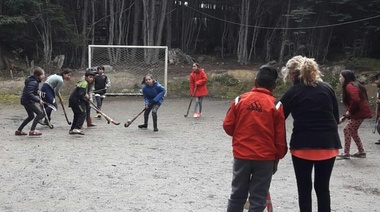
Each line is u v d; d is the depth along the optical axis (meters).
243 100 3.96
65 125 11.20
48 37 20.39
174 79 19.47
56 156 7.59
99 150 8.17
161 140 9.36
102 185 5.89
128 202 5.19
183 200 5.31
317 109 4.04
